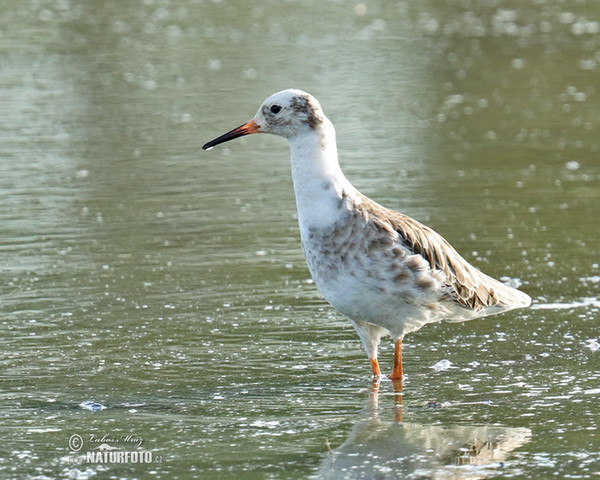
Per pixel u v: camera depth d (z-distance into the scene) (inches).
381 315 421.4
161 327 494.9
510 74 1134.4
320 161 423.5
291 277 569.9
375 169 791.1
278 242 634.8
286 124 428.8
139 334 486.0
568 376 427.5
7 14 1493.6
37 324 497.7
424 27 1405.0
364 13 1515.7
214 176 794.2
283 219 683.4
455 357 456.4
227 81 1112.8
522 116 960.9
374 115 966.4
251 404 405.1
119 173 799.1
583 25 1395.2
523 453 353.7
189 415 394.9
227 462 352.2
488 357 454.9
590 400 400.8
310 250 426.3
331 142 426.9
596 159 816.3
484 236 633.0
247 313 514.6
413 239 416.5
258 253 613.6
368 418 389.4
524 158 823.1
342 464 348.8
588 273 563.5
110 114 983.0
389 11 1529.3
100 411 399.2
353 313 426.0
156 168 813.9
